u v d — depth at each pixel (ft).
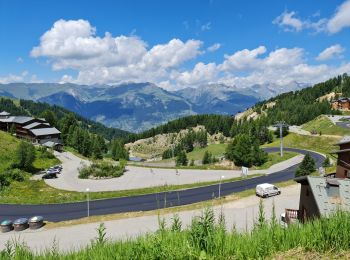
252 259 26.91
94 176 326.65
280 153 432.25
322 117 621.31
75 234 144.46
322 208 81.66
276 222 32.83
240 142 386.73
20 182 297.74
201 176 317.22
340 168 162.71
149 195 244.83
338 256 26.22
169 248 26.94
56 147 469.57
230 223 126.41
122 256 27.73
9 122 499.92
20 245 31.60
